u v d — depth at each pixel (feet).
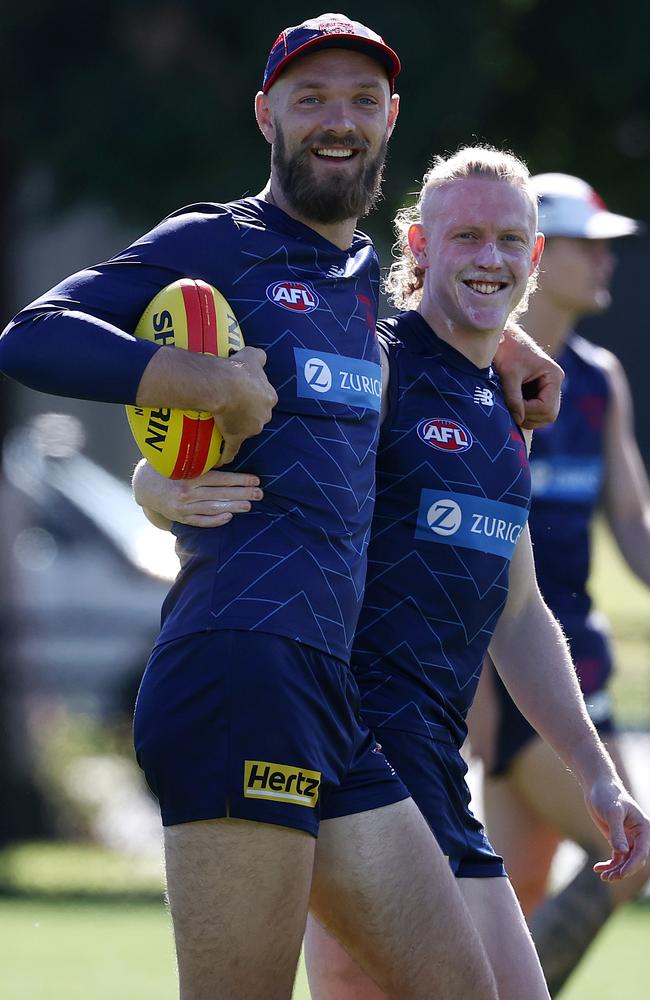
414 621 46.88
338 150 44.32
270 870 40.32
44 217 137.28
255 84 121.49
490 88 126.21
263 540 41.60
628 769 67.15
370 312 45.32
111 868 128.16
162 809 41.32
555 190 69.05
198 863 40.45
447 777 46.91
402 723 46.21
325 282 43.98
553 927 60.75
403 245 53.47
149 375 39.68
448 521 47.14
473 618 47.60
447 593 47.09
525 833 65.36
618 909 62.28
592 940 61.36
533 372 50.88
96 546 181.06
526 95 133.39
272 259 43.39
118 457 277.23
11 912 100.07
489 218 48.29
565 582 66.80
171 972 78.43
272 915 40.45
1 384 152.15
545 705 50.21
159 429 41.39
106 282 41.81
